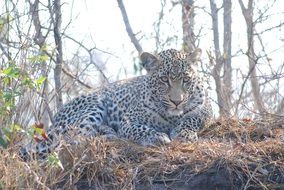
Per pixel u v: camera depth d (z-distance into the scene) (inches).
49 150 519.5
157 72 573.9
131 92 597.9
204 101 582.6
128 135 560.1
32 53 550.0
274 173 503.2
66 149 504.4
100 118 594.9
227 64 741.3
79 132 565.6
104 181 503.2
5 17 565.6
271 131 557.9
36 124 516.1
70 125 572.1
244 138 556.4
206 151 515.8
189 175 502.6
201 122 579.8
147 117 576.1
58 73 645.3
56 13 639.8
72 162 501.0
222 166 505.0
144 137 550.0
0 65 539.2
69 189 489.7
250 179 498.3
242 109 667.4
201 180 500.7
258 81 737.6
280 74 689.6
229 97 692.1
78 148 507.2
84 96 605.0
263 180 500.7
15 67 501.0
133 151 524.7
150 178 501.7
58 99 645.9
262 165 506.0
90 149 509.4
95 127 589.3
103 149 514.9
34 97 539.2
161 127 578.2
